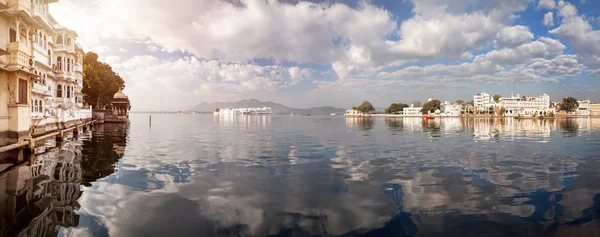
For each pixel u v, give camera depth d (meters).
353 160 16.62
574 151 20.89
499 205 8.72
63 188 10.28
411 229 6.97
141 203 8.69
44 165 14.55
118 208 8.24
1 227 6.95
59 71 37.84
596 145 24.78
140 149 20.97
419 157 17.84
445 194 9.81
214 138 30.88
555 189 10.48
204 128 52.25
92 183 11.00
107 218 7.50
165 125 63.06
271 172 13.21
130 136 31.86
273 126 62.78
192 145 23.91
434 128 53.56
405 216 7.80
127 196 9.37
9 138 19.31
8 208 8.22
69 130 35.19
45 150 19.89
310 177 12.23
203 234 6.60
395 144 25.31
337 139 30.22
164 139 29.03
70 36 39.66
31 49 22.20
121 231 6.73
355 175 12.66
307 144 25.17
